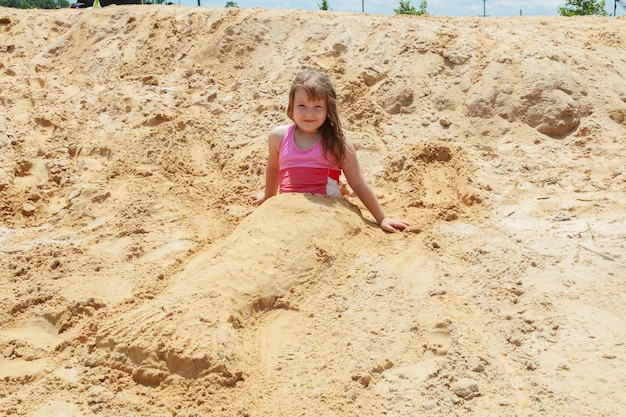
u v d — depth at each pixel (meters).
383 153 6.44
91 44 9.39
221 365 3.26
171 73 8.51
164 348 3.35
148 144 6.83
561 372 3.29
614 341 3.51
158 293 4.26
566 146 6.62
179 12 9.51
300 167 4.88
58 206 6.04
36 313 4.13
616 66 7.63
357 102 7.20
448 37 7.94
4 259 4.98
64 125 7.40
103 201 5.92
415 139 6.69
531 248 4.62
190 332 3.43
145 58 8.86
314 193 4.83
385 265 4.41
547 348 3.50
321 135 4.91
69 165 6.57
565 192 5.64
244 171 6.34
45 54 9.41
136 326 3.55
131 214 5.59
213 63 8.52
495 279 4.23
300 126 4.86
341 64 7.81
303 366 3.39
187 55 8.73
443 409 3.06
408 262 4.49
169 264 4.70
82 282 4.48
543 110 6.85
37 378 3.49
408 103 7.15
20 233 5.54
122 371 3.39
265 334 3.65
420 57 7.61
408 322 3.75
